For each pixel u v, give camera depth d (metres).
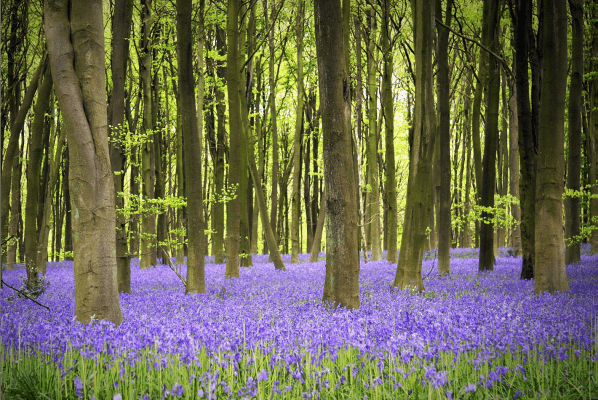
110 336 5.50
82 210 6.92
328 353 5.29
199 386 4.56
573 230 18.66
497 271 16.23
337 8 8.84
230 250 16.42
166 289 14.20
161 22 19.11
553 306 8.01
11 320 7.07
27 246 14.98
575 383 4.82
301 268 20.30
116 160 12.89
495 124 16.05
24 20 15.86
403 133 37.91
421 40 12.13
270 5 22.89
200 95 16.47
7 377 4.77
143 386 4.73
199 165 12.20
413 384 4.69
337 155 8.90
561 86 10.24
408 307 8.55
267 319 7.09
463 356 5.29
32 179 15.01
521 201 14.11
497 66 15.94
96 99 7.02
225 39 25.67
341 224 8.88
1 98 18.05
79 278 6.92
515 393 4.45
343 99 8.92
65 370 4.70
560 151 10.27
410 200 12.02
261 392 4.41
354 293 8.85
